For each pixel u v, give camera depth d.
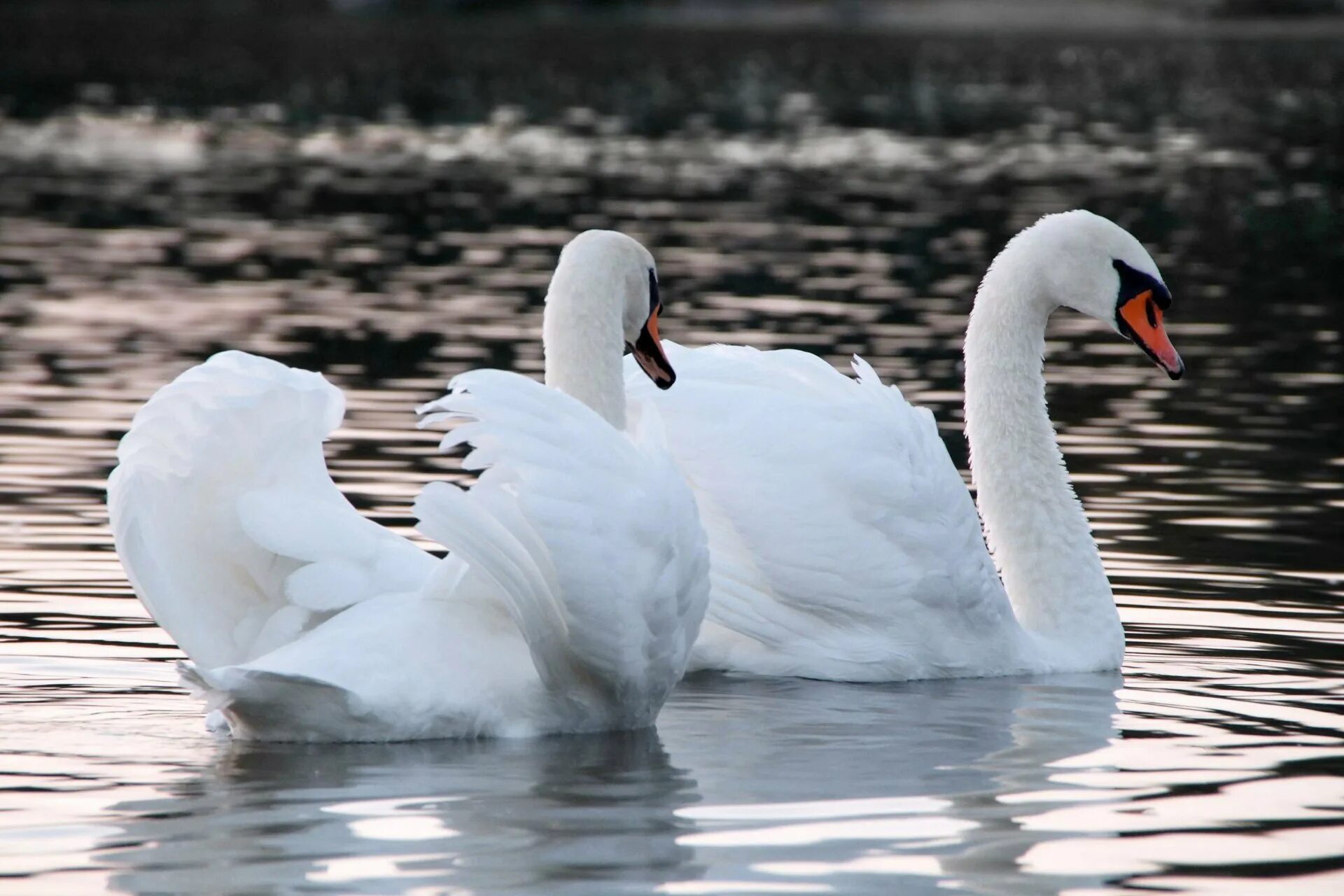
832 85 88.75
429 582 10.30
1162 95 82.31
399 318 27.48
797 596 12.50
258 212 42.06
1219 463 18.56
